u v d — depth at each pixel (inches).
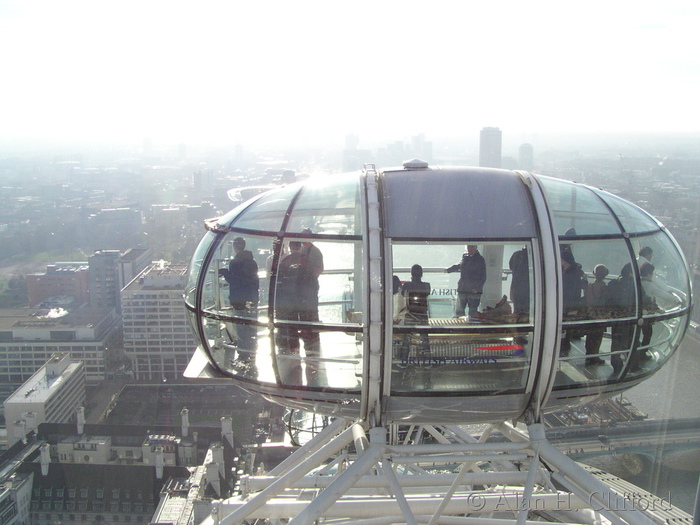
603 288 238.2
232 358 266.4
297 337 243.4
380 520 315.9
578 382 243.6
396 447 238.7
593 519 335.0
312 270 241.1
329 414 258.4
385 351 228.5
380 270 225.6
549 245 229.0
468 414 245.1
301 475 270.8
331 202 245.8
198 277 269.9
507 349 231.1
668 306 253.4
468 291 229.8
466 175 248.1
